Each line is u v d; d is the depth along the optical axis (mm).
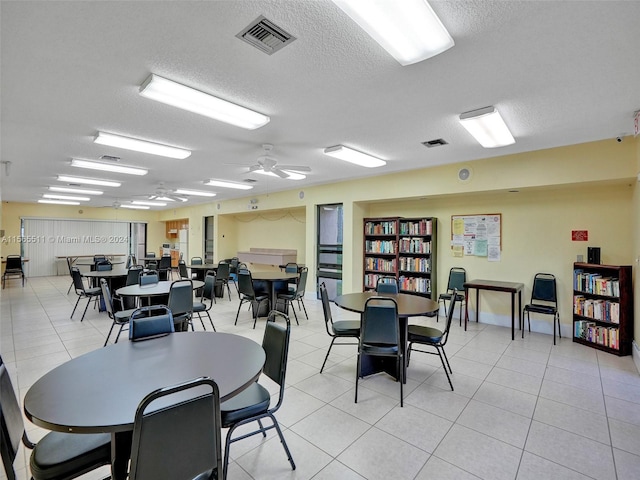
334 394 2764
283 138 3670
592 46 1896
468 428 2271
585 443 2102
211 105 2660
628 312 3656
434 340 2945
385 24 1610
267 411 1805
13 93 2510
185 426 1139
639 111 2793
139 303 4465
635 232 3641
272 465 1905
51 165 4977
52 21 1664
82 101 2668
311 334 4500
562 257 4430
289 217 8617
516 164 4211
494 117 2875
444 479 1793
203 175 5883
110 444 1414
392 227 5922
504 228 4922
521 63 2090
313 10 1603
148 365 1646
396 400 2662
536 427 2281
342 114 2955
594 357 3615
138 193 8164
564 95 2541
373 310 2676
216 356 1772
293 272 6281
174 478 1120
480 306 5164
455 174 4766
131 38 1824
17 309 5910
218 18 1661
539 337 4359
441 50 1816
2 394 1255
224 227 9922
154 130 3391
